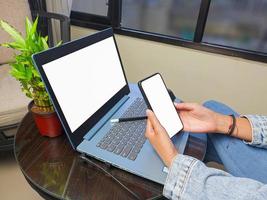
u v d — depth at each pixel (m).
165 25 1.81
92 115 0.69
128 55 1.77
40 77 0.56
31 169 0.59
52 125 0.66
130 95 0.88
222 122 0.69
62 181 0.56
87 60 0.69
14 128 1.12
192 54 1.54
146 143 0.65
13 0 1.44
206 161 0.80
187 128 0.70
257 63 1.39
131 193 0.54
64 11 1.68
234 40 1.62
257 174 0.63
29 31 0.63
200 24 1.46
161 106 0.67
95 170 0.59
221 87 1.55
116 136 0.67
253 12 1.57
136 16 1.84
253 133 0.67
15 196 1.14
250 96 1.49
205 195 0.46
